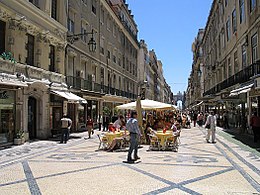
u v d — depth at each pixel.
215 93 34.72
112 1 40.94
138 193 6.04
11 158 10.84
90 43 22.89
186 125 31.02
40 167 9.01
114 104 37.59
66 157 11.07
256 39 18.53
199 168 8.66
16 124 15.83
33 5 17.12
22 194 6.04
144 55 64.25
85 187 6.55
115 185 6.70
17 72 15.73
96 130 26.92
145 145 15.31
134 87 52.69
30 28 17.28
